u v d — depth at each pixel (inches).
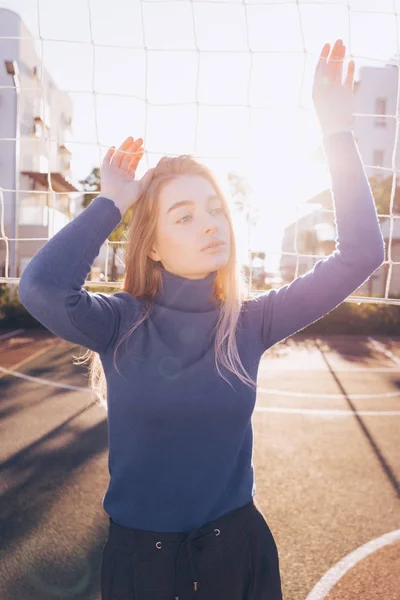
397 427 263.9
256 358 63.2
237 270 64.2
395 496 172.6
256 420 275.4
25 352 511.8
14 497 166.7
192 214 60.7
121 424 58.1
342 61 64.9
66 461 202.2
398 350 589.0
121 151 61.8
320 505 164.7
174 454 57.3
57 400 310.5
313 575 126.0
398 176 868.0
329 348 600.1
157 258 63.6
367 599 116.6
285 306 63.9
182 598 57.0
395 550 137.3
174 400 56.6
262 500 168.4
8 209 815.1
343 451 221.3
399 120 102.6
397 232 869.8
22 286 53.9
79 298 56.1
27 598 114.5
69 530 144.7
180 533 57.6
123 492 58.6
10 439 230.7
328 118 64.8
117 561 58.1
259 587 61.0
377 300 93.8
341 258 62.3
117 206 59.7
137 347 59.0
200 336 60.6
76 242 55.9
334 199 64.0
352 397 342.6
